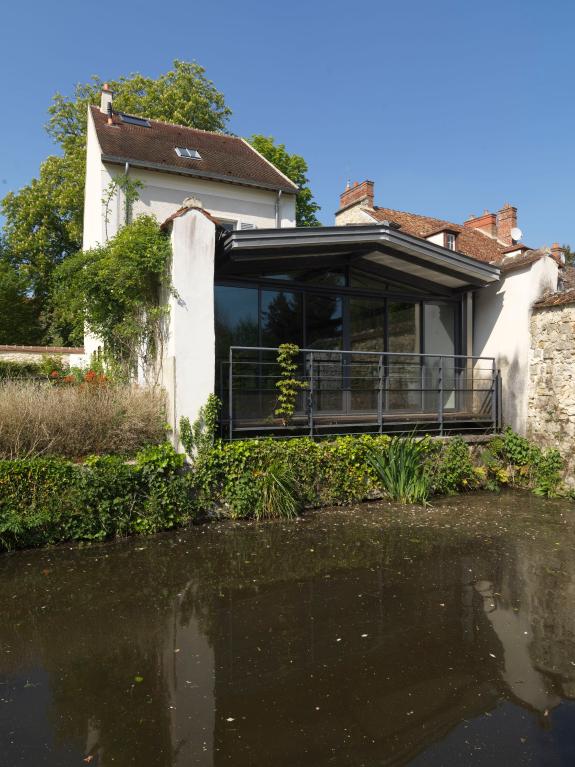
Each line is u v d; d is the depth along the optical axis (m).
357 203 18.72
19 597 5.34
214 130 24.94
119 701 3.63
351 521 7.99
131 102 22.84
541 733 3.31
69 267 10.39
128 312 9.79
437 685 3.84
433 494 9.78
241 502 7.85
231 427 8.34
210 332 8.22
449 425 11.20
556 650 4.36
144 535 7.23
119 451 7.62
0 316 24.66
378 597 5.39
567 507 9.00
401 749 3.16
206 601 5.28
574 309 9.96
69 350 18.00
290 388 9.40
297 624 4.80
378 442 9.32
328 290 10.77
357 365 9.80
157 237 8.50
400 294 11.62
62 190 23.42
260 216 16.11
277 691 3.75
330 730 3.33
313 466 8.60
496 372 11.24
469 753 3.13
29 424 7.20
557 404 10.23
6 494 6.54
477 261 10.84
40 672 4.01
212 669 4.04
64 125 24.92
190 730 3.32
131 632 4.64
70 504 6.81
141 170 14.41
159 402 8.26
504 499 9.55
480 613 5.04
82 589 5.54
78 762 3.04
